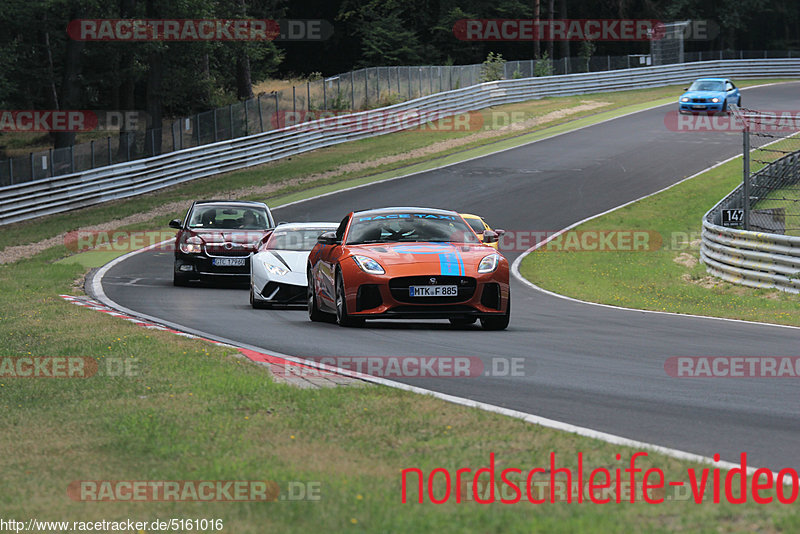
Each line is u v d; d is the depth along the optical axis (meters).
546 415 23.03
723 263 74.06
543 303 58.56
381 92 165.75
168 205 114.38
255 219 69.75
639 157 133.75
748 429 21.62
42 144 190.88
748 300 62.06
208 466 18.22
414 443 19.72
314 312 45.06
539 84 198.12
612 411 23.61
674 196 111.00
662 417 22.92
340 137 153.62
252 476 17.28
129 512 15.84
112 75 163.12
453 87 182.50
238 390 25.38
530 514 14.82
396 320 45.28
